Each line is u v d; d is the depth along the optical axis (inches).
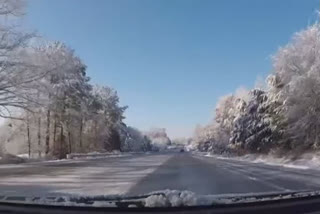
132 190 646.5
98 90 4249.5
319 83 1637.6
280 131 1972.2
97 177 928.9
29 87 1419.8
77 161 1994.3
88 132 3410.4
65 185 730.8
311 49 1707.7
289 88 1723.7
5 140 2561.5
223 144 4015.8
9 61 1364.4
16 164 1638.8
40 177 925.8
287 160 1847.9
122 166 1476.4
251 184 736.3
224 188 667.4
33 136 2593.5
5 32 1347.2
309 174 1015.6
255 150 2677.2
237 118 3287.4
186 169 1274.6
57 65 1496.1
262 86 2802.7
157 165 1561.3
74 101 2393.0
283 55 1754.4
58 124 2436.0
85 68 2561.5
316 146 1713.8
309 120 1679.4
